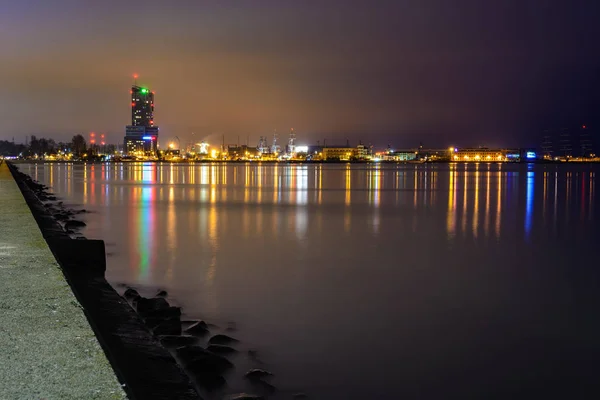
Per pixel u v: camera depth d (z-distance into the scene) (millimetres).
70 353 4219
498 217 38188
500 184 92062
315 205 46781
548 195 63344
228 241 24828
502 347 10594
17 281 6496
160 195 57688
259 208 43312
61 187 71625
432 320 12281
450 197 59062
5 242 9477
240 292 14562
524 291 15352
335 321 12016
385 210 42688
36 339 4512
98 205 44750
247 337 10719
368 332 11289
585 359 9992
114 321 8531
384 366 9484
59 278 6668
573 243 25703
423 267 18953
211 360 8516
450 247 24062
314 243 24625
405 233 28859
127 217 35312
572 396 8500
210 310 12648
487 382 8953
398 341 10781
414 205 48000
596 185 89000
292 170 180375
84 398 3461
